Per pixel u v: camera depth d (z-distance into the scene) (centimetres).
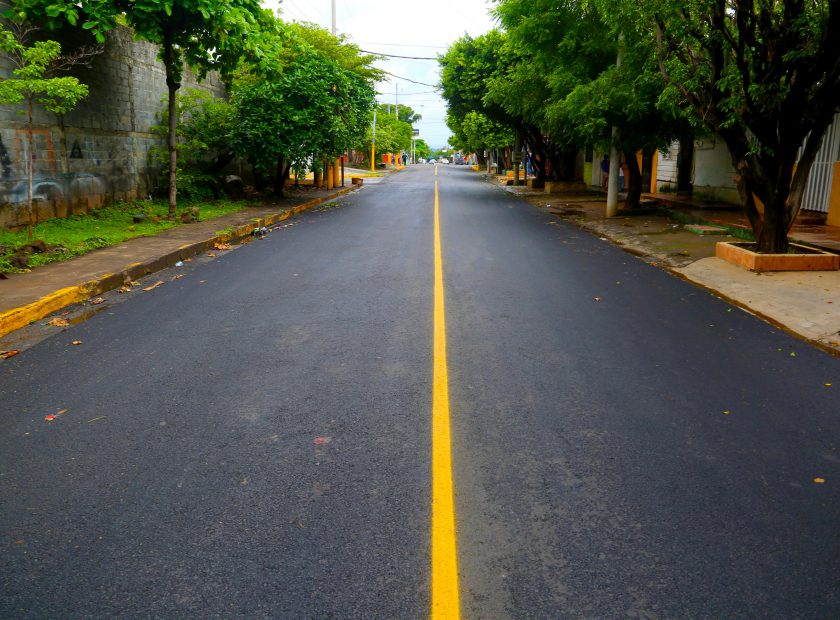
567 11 1722
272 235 1393
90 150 1427
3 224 1149
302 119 1958
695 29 922
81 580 291
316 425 448
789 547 313
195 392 508
